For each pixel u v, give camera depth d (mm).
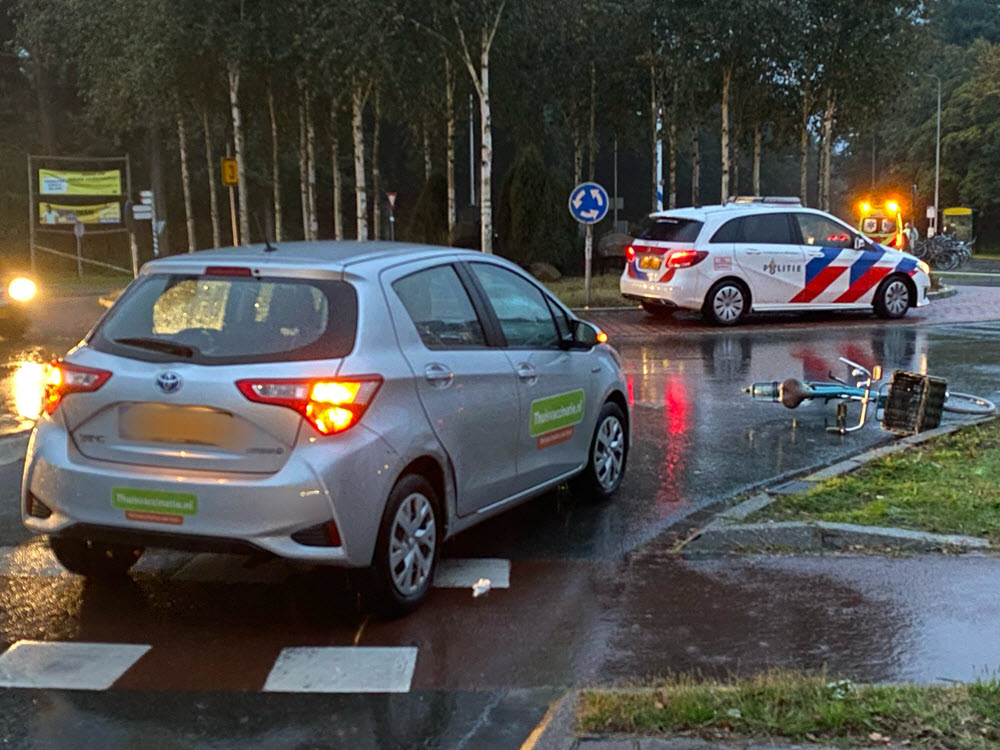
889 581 5289
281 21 26875
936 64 63344
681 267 16141
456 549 5887
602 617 4852
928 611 4891
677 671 4250
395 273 4996
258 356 4523
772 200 17844
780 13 27109
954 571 5430
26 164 43844
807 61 28125
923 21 29141
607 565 5602
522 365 5723
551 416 6023
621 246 28016
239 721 3809
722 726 3539
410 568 4844
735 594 5141
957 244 39031
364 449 4500
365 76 25688
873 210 35875
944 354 13398
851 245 17125
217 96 31125
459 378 5137
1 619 4848
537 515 6562
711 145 75438
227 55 26922
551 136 44688
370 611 4785
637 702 3711
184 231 49812
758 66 28547
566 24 27109
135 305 4887
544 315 6215
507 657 4398
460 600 5086
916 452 7883
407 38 25531
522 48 28797
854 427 9070
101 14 28484
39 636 4641
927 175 61250
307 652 4453
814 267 16766
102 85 30703
